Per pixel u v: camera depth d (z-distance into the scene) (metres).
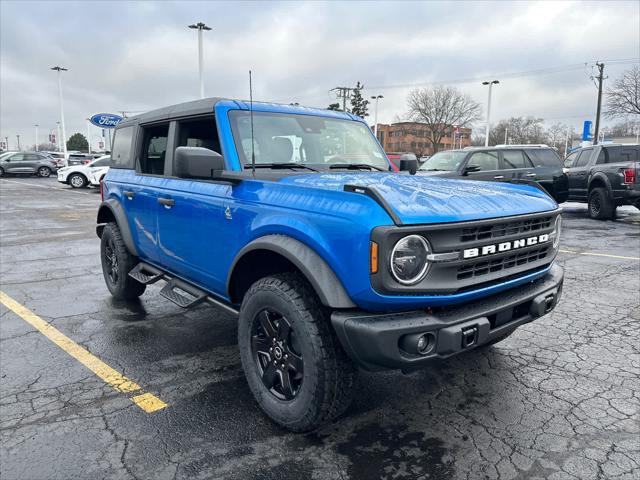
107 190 5.23
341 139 4.02
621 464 2.54
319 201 2.58
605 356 3.90
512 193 3.10
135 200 4.54
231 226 3.14
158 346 4.14
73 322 4.71
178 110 4.02
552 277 3.23
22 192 21.25
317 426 2.70
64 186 25.36
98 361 3.82
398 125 80.81
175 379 3.52
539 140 87.69
